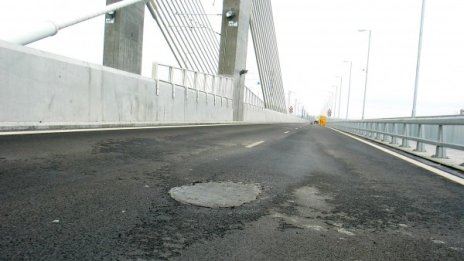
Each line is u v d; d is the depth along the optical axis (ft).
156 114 51.11
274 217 10.16
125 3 47.01
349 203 12.36
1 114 23.97
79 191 11.33
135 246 7.52
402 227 9.97
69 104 30.91
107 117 37.55
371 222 10.28
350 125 97.35
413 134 44.16
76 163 15.74
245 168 18.08
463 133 36.06
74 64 31.50
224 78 100.22
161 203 10.72
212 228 8.92
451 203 13.10
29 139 21.44
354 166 21.95
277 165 20.12
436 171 21.18
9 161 14.88
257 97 173.68
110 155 18.78
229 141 33.81
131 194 11.46
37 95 27.07
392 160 26.40
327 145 39.01
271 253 7.61
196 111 70.28
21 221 8.42
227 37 113.50
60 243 7.39
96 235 7.95
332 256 7.66
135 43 79.41
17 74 25.09
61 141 21.99
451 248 8.55
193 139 32.50
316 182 15.81
